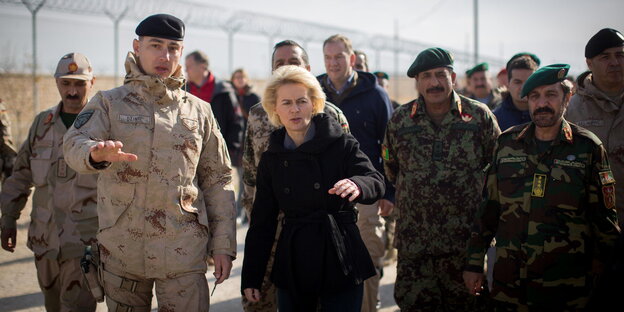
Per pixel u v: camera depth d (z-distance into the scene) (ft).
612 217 8.31
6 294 14.55
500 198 9.07
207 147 9.05
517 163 8.93
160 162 8.29
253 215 9.05
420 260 10.84
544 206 8.55
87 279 8.66
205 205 9.04
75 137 7.74
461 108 10.81
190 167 8.56
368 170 8.54
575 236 8.40
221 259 8.69
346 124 10.52
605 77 10.70
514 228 8.82
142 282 8.58
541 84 8.45
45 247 10.88
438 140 10.78
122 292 8.46
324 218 8.39
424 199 10.70
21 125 35.96
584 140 8.52
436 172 10.66
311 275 8.26
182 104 8.71
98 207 8.51
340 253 8.19
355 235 8.63
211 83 21.02
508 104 14.25
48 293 11.25
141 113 8.34
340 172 8.52
